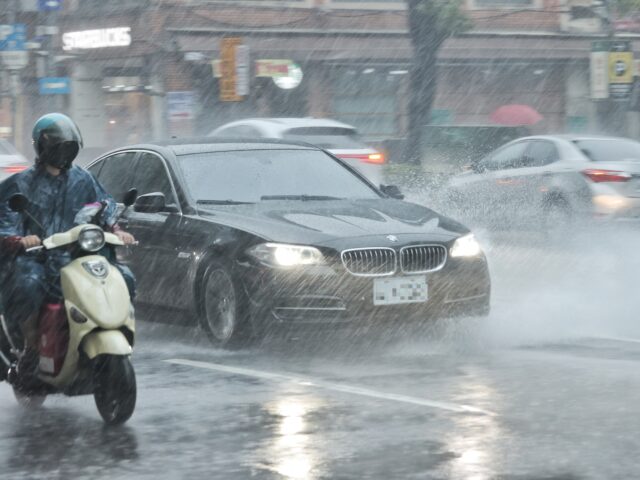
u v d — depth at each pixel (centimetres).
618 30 9725
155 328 2609
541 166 4641
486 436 1577
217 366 2139
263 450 1528
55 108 7988
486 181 4816
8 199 1677
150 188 2556
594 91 8788
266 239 2247
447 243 2308
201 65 8956
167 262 2428
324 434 1606
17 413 1817
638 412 1708
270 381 1989
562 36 9875
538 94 9981
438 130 7594
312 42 9231
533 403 1778
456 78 9762
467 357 2192
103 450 1559
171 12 8906
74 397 1928
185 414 1750
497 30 9800
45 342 1691
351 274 2217
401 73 9475
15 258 1708
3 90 8856
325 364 2144
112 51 9188
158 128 8869
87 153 9000
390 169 6103
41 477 1439
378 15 9412
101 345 1628
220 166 2528
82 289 1644
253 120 5472
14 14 8619
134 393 1670
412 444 1541
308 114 9281
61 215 1756
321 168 2592
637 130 9194
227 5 9031
